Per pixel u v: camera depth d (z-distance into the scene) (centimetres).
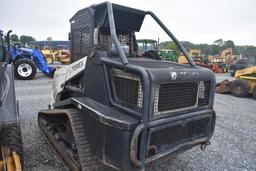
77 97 285
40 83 965
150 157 216
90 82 273
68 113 264
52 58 1516
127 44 345
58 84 357
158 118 217
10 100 266
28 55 1084
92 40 274
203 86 263
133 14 317
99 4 276
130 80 225
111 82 245
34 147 352
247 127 517
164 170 308
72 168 256
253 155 372
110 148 216
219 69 2208
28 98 677
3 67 279
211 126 279
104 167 238
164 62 289
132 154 202
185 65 283
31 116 502
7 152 250
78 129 250
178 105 236
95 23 288
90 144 241
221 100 848
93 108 237
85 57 285
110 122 212
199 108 259
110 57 259
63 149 286
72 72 314
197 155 361
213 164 335
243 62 1609
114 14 308
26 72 1050
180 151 251
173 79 222
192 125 257
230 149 391
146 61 279
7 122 245
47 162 310
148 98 206
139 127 203
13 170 229
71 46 340
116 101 240
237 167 330
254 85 909
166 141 231
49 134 337
